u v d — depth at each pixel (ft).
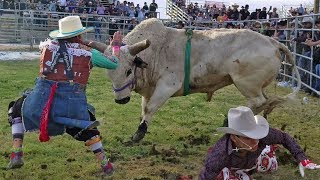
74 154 23.16
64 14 86.69
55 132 18.06
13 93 39.50
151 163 21.99
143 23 25.45
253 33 25.61
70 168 21.17
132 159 22.68
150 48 24.89
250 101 25.76
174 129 28.84
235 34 25.43
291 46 51.70
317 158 23.45
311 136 28.12
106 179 19.97
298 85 26.96
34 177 19.97
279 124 31.55
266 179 20.24
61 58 17.84
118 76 22.52
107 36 87.61
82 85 18.01
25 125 18.03
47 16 87.25
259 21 62.28
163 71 25.23
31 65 61.52
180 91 25.91
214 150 14.30
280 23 59.16
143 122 24.89
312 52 44.09
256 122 13.80
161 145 25.30
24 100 18.06
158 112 33.86
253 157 14.62
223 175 15.10
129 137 26.48
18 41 86.22
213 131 28.76
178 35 25.59
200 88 25.99
